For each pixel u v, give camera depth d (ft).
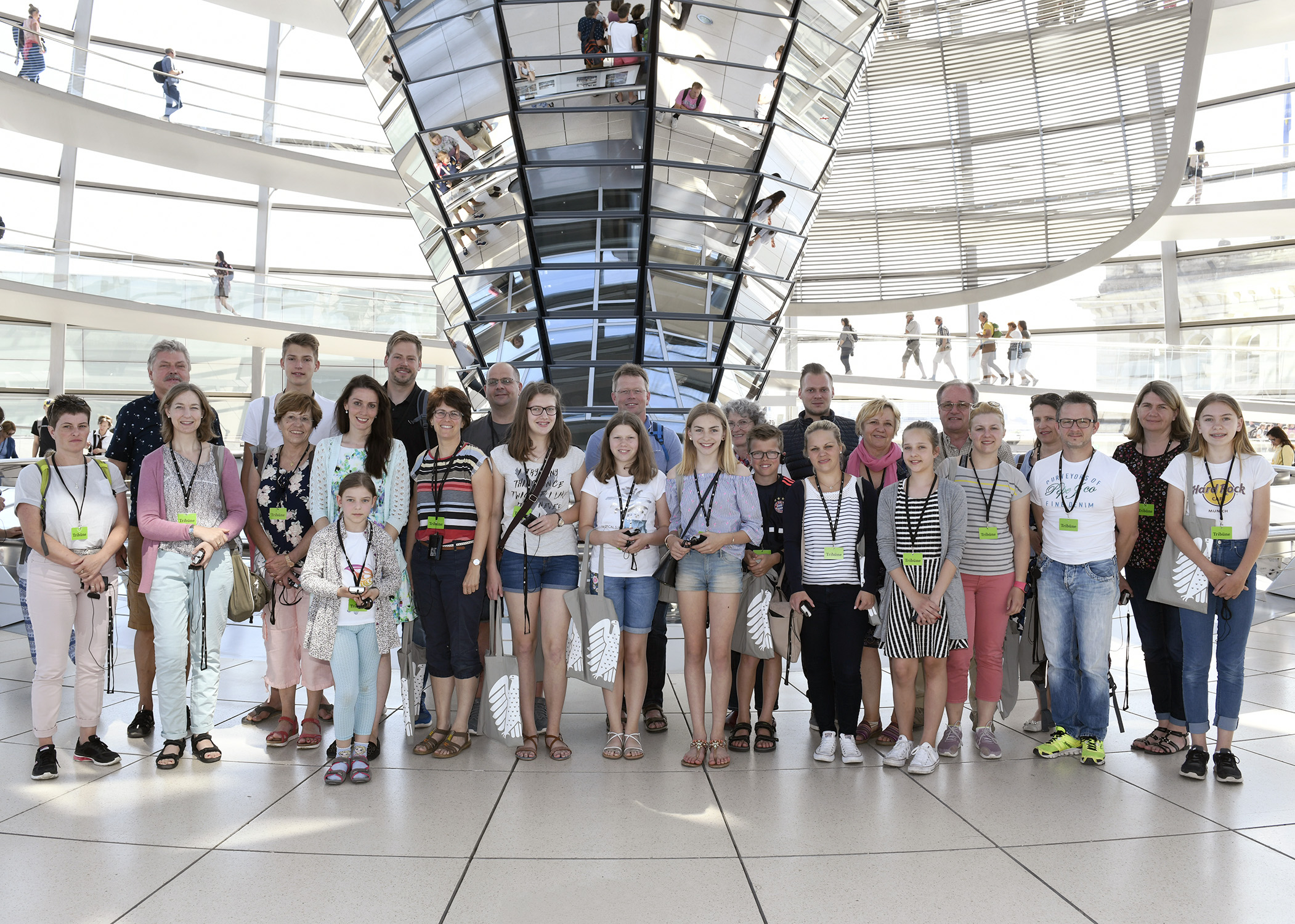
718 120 25.64
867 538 16.17
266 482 17.07
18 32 54.54
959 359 67.72
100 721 18.39
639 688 16.48
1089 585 16.06
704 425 16.20
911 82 65.72
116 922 9.96
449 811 13.43
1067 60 60.08
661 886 10.90
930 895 10.70
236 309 66.03
